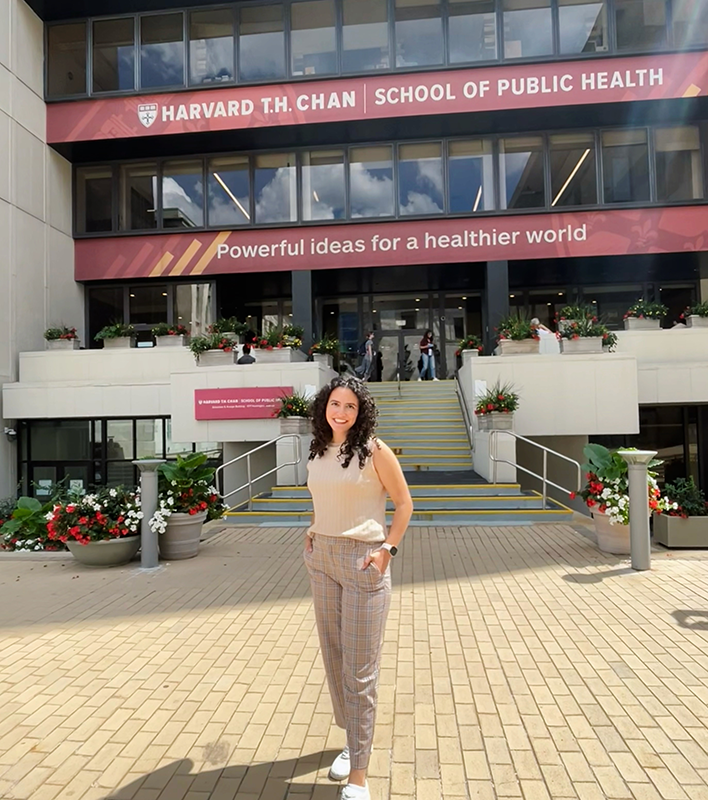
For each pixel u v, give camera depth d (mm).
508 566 6543
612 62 15422
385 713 3277
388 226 16688
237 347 14250
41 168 16656
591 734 3012
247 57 16609
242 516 10180
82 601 5637
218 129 16297
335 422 2566
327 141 17047
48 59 17078
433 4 16219
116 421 16062
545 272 17703
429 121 16125
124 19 17000
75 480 16016
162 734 3141
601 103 15391
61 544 8086
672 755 2811
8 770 2828
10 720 3318
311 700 3500
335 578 2580
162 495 7340
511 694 3475
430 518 9602
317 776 2730
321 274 17594
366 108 15977
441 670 3834
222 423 12750
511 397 11047
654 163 16156
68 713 3391
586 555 6957
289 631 4695
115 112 16656
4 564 7414
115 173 17844
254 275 17500
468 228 16438
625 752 2842
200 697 3562
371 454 2557
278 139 16875
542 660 3955
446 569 6488
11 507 14516
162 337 15812
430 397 15852
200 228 17219
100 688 3709
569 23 15758
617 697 3402
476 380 12164
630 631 4457
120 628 4824
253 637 4570
